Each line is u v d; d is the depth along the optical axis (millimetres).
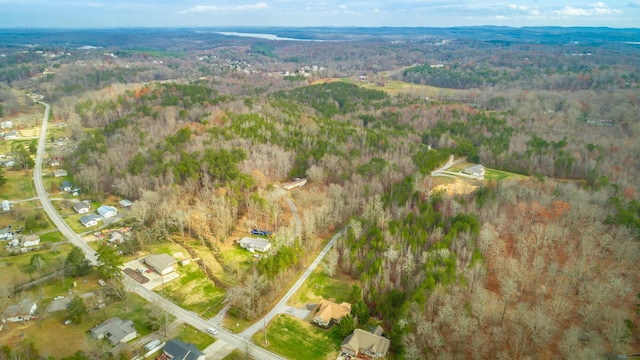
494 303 122125
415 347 105188
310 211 175750
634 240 148625
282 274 138500
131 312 123500
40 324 115688
